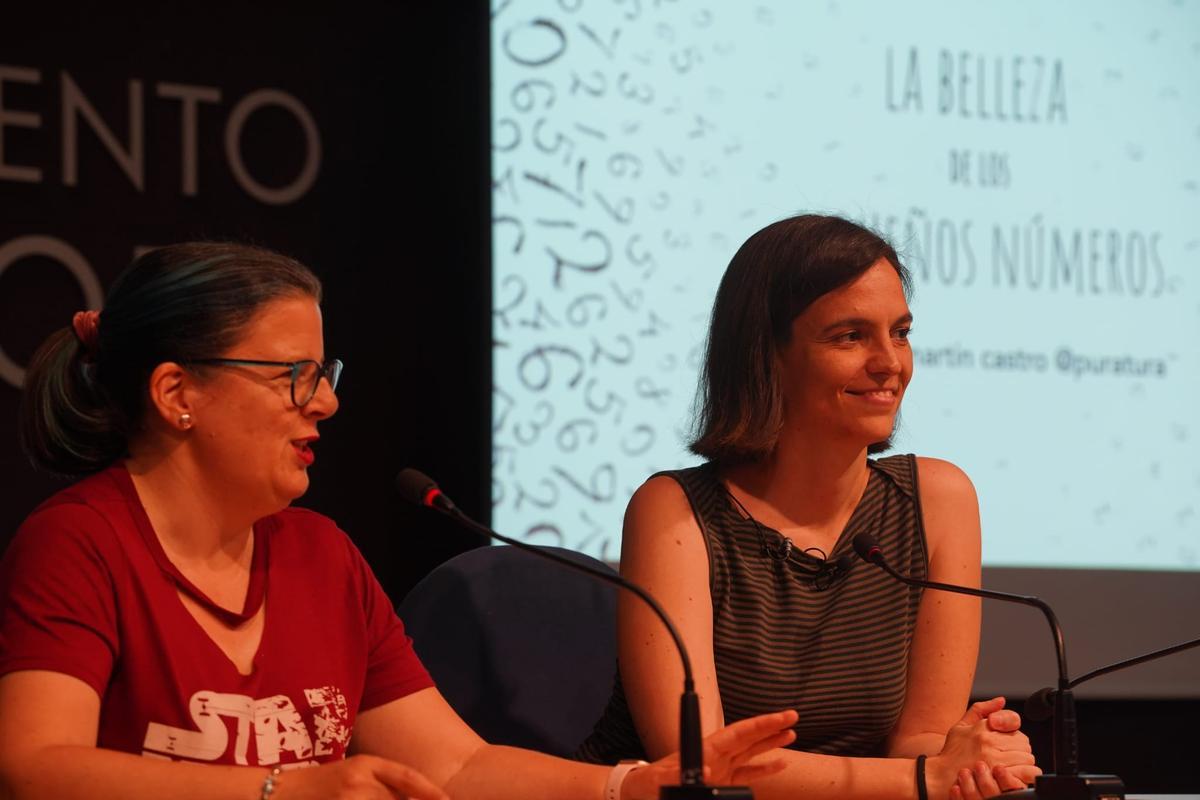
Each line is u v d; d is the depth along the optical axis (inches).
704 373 217.6
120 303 165.5
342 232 381.1
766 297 206.7
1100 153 387.9
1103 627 374.0
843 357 201.5
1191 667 377.7
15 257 347.6
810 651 207.3
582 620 242.1
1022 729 367.9
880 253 204.7
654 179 361.1
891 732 214.7
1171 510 382.3
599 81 359.9
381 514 379.2
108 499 165.2
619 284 358.0
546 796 173.9
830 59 372.5
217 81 371.9
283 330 165.9
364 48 385.4
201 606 167.6
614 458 354.9
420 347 385.7
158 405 162.7
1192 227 392.8
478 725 231.1
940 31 379.2
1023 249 379.2
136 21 365.1
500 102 353.4
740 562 208.5
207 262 165.3
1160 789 395.2
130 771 144.7
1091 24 390.6
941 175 375.9
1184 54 396.8
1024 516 372.5
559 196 355.9
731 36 367.6
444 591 235.5
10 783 144.9
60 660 152.7
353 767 142.9
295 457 167.3
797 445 209.0
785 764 169.5
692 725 146.9
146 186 364.5
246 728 164.2
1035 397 376.2
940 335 370.9
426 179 388.5
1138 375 384.2
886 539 216.7
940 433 368.8
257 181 373.4
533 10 356.8
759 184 366.9
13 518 349.1
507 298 351.3
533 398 350.9
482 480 350.3
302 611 177.0
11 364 347.3
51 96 356.8
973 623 217.5
